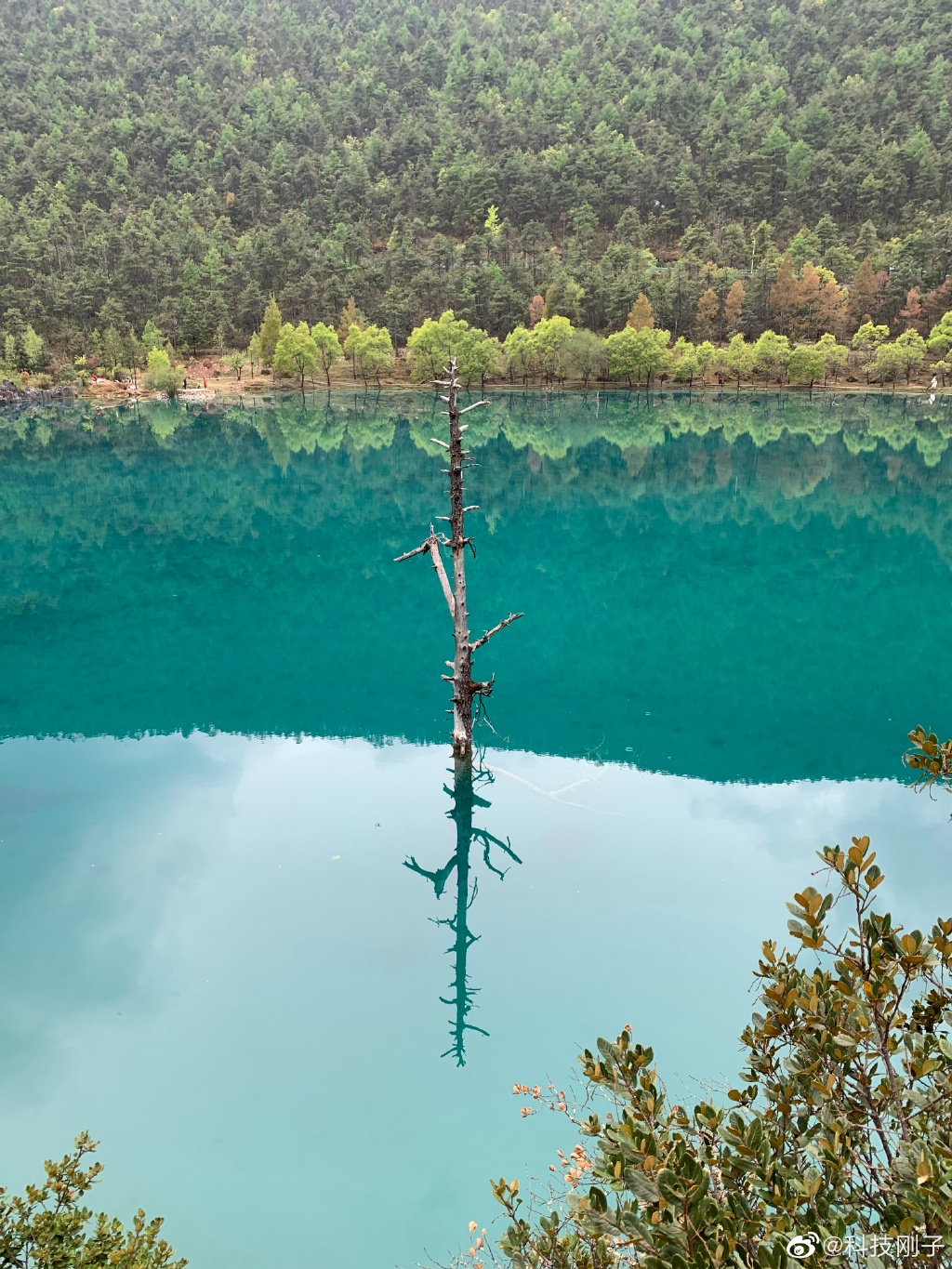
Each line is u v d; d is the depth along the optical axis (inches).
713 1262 162.4
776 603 1598.2
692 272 7421.3
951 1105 187.0
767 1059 212.8
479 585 1737.2
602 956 584.1
